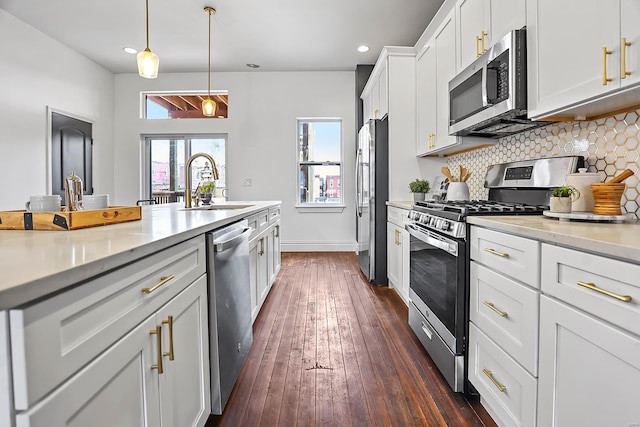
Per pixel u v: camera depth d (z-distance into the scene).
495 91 1.77
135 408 0.82
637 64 1.05
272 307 2.88
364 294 3.23
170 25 3.81
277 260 3.56
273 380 1.78
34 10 3.49
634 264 0.77
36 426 0.53
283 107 5.31
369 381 1.76
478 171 2.76
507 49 1.65
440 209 1.92
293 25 3.83
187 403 1.14
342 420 1.46
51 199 1.26
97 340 0.68
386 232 3.54
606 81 1.15
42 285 0.54
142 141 5.40
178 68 5.11
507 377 1.29
